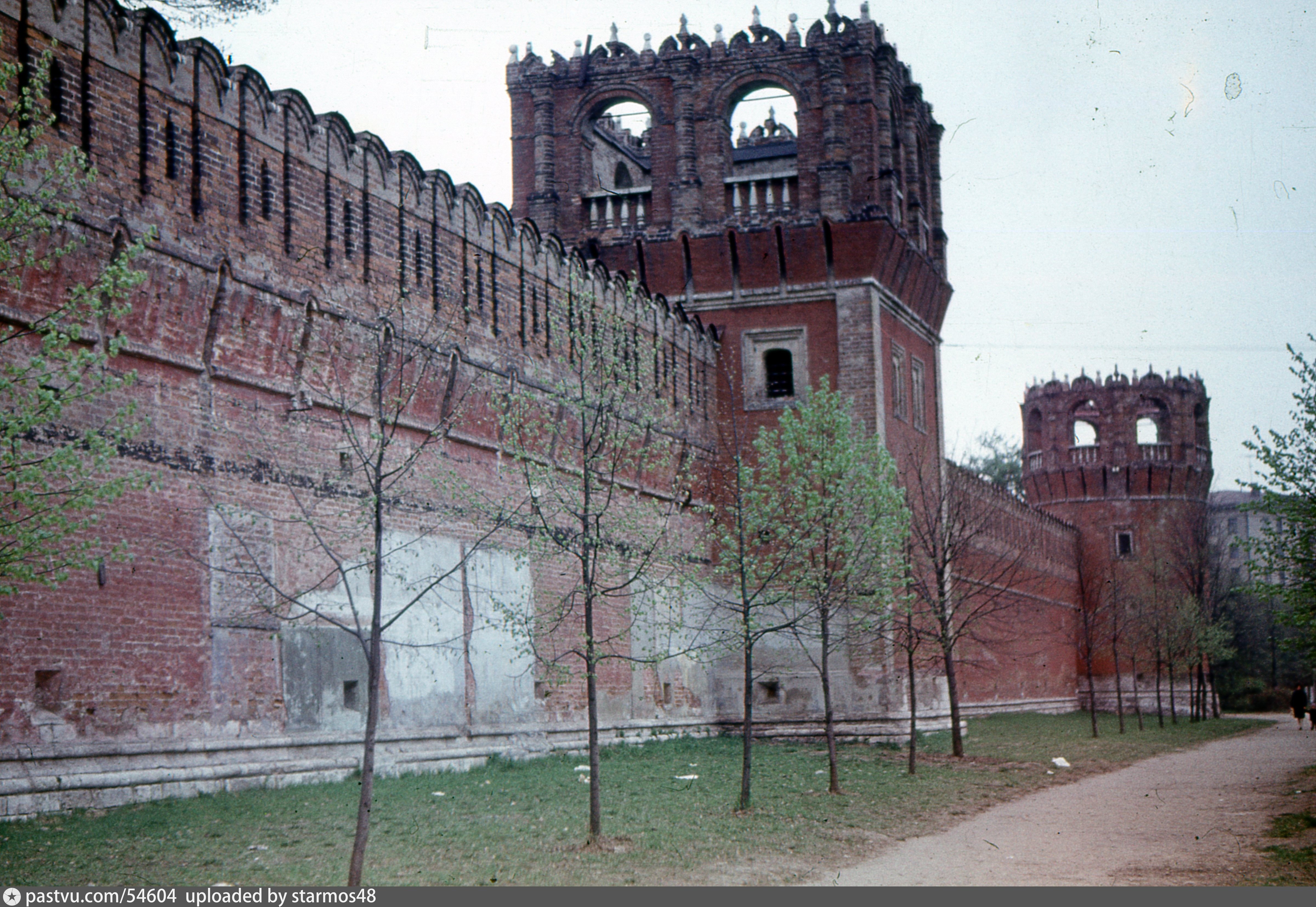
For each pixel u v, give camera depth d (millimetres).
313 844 15836
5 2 17344
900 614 32375
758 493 25438
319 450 22281
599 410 19203
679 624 22844
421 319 25078
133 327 18906
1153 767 31391
